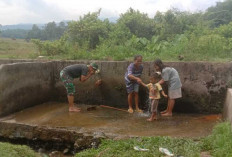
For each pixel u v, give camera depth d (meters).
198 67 7.06
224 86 6.89
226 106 6.16
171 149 4.48
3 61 9.30
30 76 7.62
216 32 11.41
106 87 7.98
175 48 8.96
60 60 8.69
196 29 11.43
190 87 7.15
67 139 5.62
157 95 6.42
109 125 6.13
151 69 7.44
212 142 4.56
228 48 8.40
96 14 12.86
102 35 12.34
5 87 6.76
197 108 7.17
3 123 6.17
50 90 8.47
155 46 9.93
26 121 6.40
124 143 4.79
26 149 4.64
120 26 12.39
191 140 4.83
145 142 4.84
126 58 8.46
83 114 7.10
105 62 7.91
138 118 6.71
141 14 13.11
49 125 6.08
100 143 5.19
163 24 12.75
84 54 9.13
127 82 7.17
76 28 12.38
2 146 4.44
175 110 7.37
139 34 12.72
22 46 17.42
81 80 7.33
